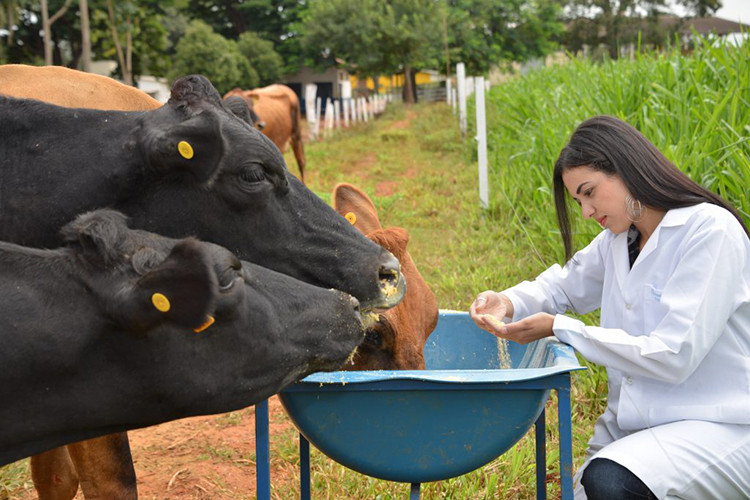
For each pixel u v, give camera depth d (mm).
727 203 2732
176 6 37281
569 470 2502
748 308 2680
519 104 11984
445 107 25266
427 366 3379
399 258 3199
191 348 1985
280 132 13508
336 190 3713
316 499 3881
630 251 2900
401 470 2553
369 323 2809
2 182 2658
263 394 2139
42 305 1921
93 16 26766
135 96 3615
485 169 9305
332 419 2506
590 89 9016
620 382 2926
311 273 2758
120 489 3035
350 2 33594
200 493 4113
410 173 13789
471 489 3730
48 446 2070
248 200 2600
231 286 1903
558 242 6570
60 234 2082
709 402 2672
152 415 2057
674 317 2557
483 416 2473
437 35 33625
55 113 2742
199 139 2494
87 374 1958
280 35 48531
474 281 6492
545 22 39719
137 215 2625
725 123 5477
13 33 29391
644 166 2676
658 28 46344
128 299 1827
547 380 2434
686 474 2582
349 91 24953
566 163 2789
